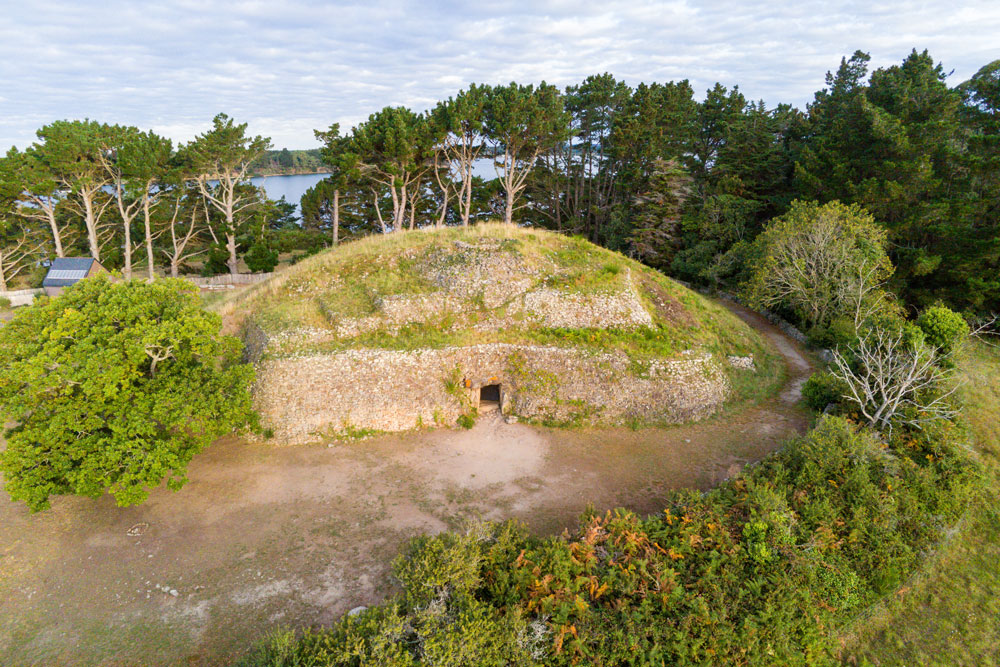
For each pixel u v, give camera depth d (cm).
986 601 1589
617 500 1942
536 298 2839
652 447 2305
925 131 3775
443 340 2580
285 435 2286
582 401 2503
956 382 2317
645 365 2561
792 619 1361
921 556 1644
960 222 3475
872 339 2433
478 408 2586
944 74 4644
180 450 1773
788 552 1494
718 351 2880
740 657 1253
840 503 1706
